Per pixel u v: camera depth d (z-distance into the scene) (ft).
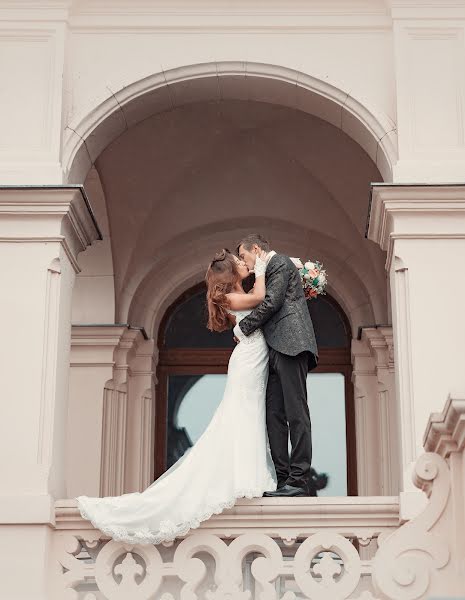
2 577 25.77
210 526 25.85
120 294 41.52
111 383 40.65
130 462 40.98
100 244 41.27
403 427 27.25
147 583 25.27
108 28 30.78
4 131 29.58
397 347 28.02
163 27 30.78
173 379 43.68
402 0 30.55
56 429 27.68
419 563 21.48
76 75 30.42
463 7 30.50
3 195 28.53
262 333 26.99
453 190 28.35
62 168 29.32
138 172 40.40
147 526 25.50
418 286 28.12
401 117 29.53
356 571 24.90
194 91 31.07
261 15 30.86
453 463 21.06
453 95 29.76
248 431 26.04
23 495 26.40
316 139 39.83
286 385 26.53
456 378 27.48
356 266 42.24
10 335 27.94
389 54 30.58
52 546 26.35
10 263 28.43
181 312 44.37
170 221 41.98
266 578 24.98
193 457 25.94
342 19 30.81
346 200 41.19
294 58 30.55
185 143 39.99
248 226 42.86
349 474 42.32
